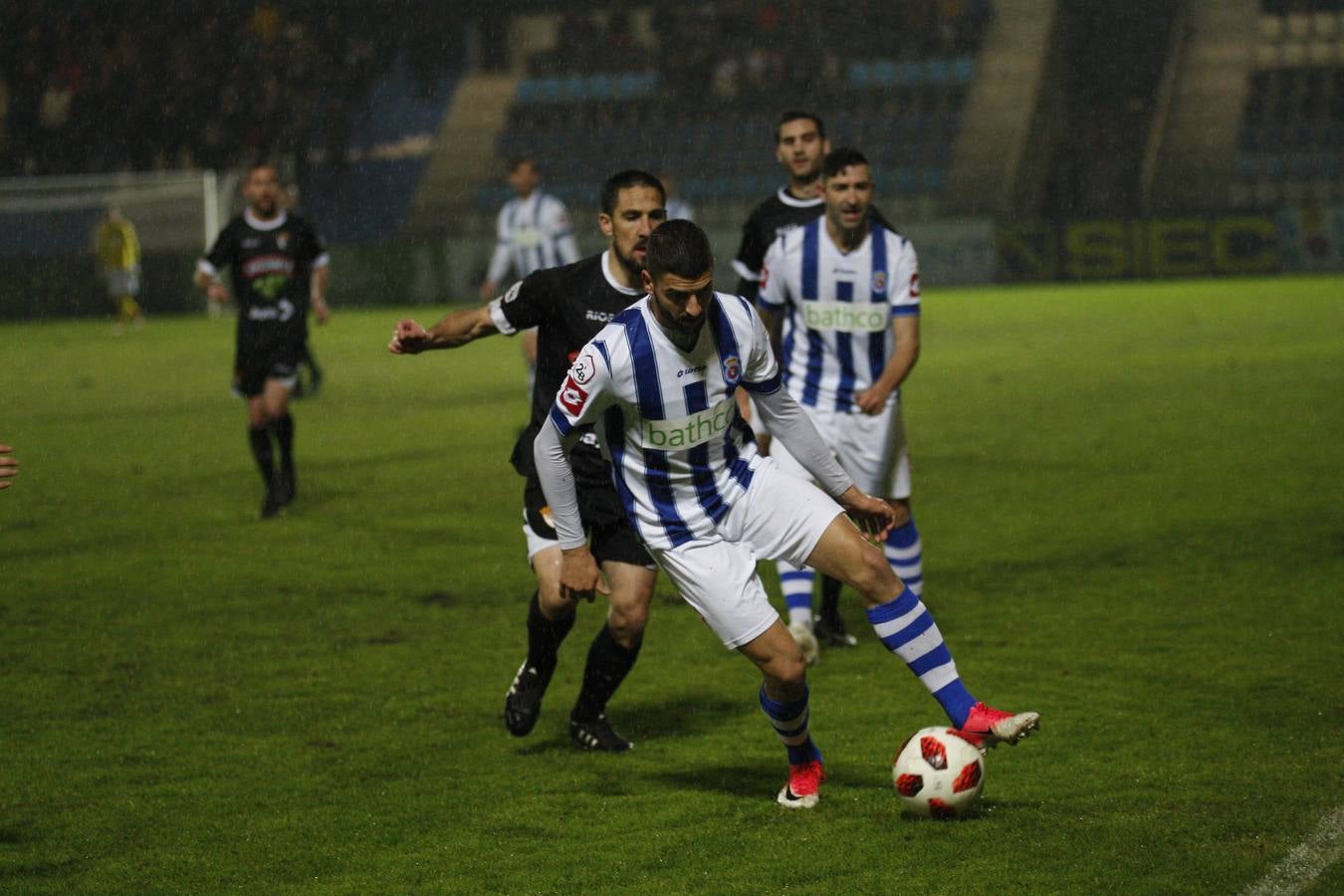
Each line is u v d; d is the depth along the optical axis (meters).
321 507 30.33
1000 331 69.00
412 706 16.73
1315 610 19.61
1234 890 10.65
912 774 12.21
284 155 112.94
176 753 15.02
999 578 22.39
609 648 14.66
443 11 119.75
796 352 19.41
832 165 18.16
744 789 13.53
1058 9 118.62
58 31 111.25
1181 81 118.06
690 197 114.19
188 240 100.06
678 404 12.39
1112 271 102.19
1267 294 84.88
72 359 67.50
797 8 118.56
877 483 19.16
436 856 11.98
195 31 112.56
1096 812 12.37
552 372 14.86
